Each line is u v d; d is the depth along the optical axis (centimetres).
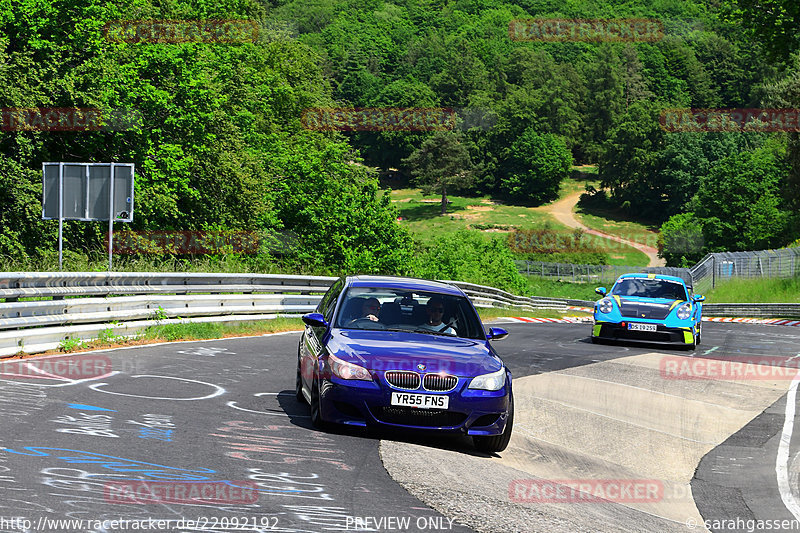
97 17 9088
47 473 1703
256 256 11138
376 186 13738
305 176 13950
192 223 10712
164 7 11431
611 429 3127
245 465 1898
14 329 3616
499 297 12500
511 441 2750
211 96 10456
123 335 4397
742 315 13662
